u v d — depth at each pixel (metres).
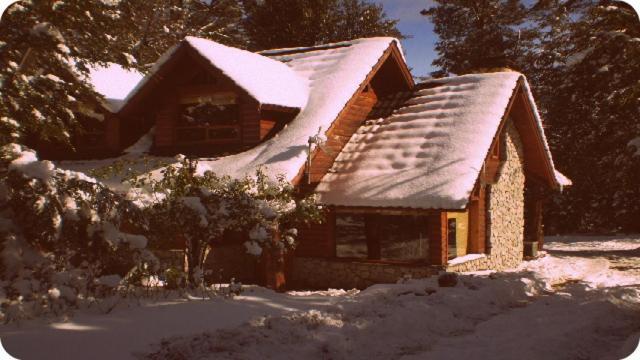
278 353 7.55
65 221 9.47
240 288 11.95
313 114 16.75
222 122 19.50
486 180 18.08
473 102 17.59
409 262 15.66
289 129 16.62
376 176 16.02
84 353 7.17
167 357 7.23
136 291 11.30
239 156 16.42
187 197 11.62
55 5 13.09
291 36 35.72
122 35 16.38
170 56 17.19
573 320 9.66
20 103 13.02
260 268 16.69
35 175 9.11
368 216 17.62
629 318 10.01
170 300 10.59
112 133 19.00
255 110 16.94
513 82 18.00
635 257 22.69
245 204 12.29
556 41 37.66
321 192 16.23
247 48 36.84
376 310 9.99
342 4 37.84
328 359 7.57
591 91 32.19
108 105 18.19
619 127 31.08
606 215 34.38
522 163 21.03
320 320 9.05
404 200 14.77
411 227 17.47
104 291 10.45
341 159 17.30
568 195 34.75
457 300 11.03
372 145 17.53
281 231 14.72
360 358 7.72
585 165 33.34
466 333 9.43
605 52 29.78
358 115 18.80
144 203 11.41
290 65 20.30
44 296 9.05
